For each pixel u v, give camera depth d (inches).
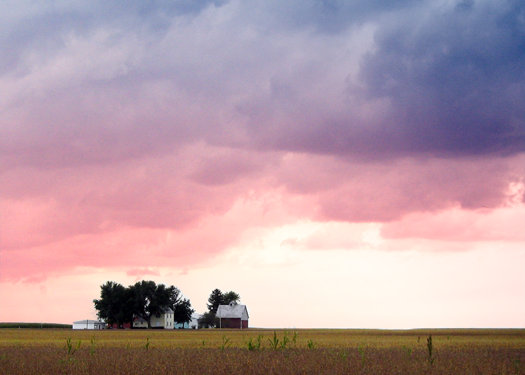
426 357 1738.4
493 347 2448.3
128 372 1350.9
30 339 3791.8
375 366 1427.2
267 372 1332.4
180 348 2335.1
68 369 1421.0
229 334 4867.1
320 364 1496.1
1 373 1363.2
